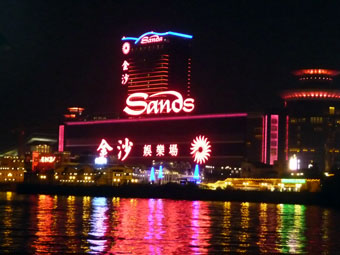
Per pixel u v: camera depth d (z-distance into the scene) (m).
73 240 122.56
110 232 137.88
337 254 111.88
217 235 136.88
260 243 124.44
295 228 156.25
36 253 106.25
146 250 112.00
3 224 149.88
